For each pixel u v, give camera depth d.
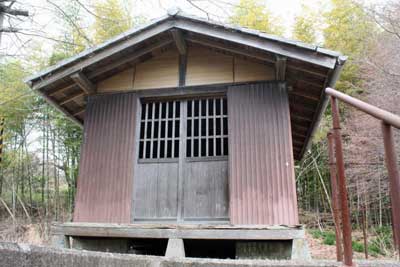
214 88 4.24
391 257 6.86
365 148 8.44
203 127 4.57
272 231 3.35
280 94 4.04
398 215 0.92
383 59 8.92
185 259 1.98
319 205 11.60
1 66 5.42
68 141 11.21
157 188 4.06
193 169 4.05
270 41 3.78
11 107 8.16
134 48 4.27
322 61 3.62
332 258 6.81
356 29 11.11
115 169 4.16
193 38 4.27
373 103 8.73
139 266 1.94
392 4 9.34
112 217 3.97
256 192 3.71
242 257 3.53
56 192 11.74
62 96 4.90
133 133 4.27
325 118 10.60
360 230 9.44
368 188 8.53
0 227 9.93
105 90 4.61
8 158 11.54
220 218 3.80
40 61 7.59
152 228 3.57
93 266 1.81
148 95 4.41
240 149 3.90
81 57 4.14
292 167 3.72
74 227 3.78
